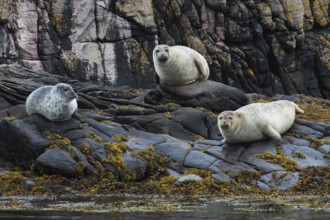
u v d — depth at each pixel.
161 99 47.12
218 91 46.31
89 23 62.84
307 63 70.69
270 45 69.38
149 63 64.38
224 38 68.12
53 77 51.00
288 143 41.38
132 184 36.44
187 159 38.94
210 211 29.52
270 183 37.12
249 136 40.84
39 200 32.75
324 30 72.56
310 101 50.75
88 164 37.44
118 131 40.97
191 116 43.56
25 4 60.88
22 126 38.84
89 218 27.50
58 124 39.75
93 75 62.81
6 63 60.09
